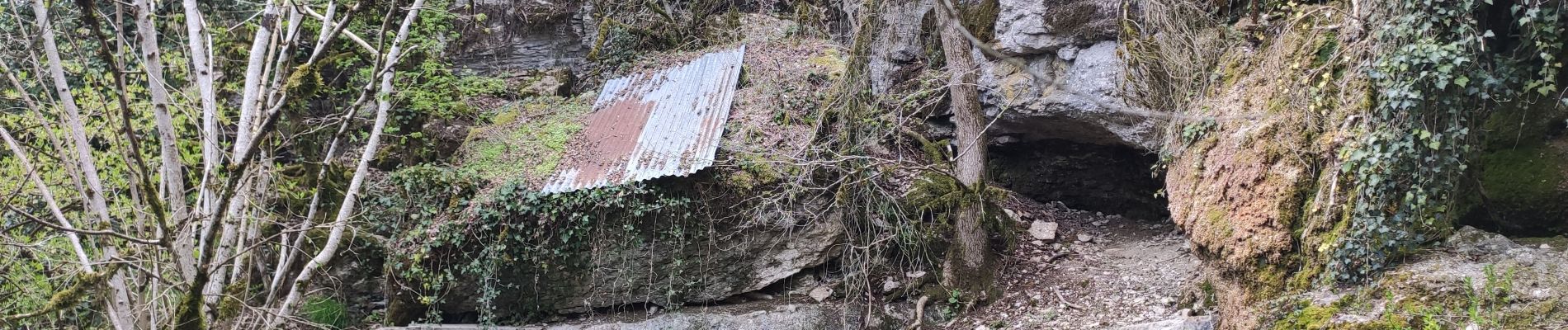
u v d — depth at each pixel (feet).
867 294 34.22
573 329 33.04
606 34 43.88
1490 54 21.39
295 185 34.73
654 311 34.45
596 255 33.40
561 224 33.37
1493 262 20.54
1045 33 33.76
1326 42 24.34
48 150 28.40
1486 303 19.40
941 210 36.63
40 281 27.89
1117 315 31.30
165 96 26.94
